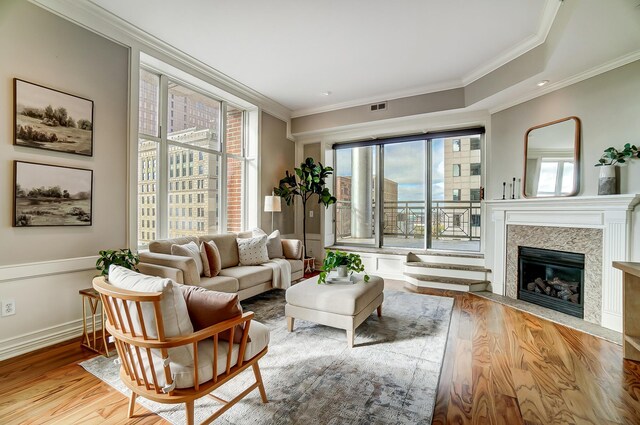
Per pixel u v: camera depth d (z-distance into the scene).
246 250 3.85
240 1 2.53
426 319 3.09
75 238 2.57
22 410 1.63
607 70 2.92
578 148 3.15
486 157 4.33
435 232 5.04
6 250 2.19
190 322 1.39
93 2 2.55
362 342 2.53
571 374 2.04
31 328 2.32
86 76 2.63
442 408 1.68
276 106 5.17
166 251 3.10
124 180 2.93
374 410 1.65
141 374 1.38
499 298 3.84
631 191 2.77
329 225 5.76
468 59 3.54
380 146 5.44
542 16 2.71
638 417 1.61
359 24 2.86
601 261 2.93
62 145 2.47
